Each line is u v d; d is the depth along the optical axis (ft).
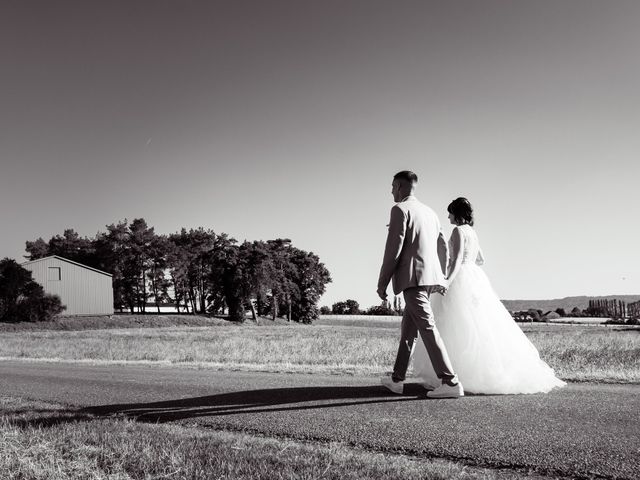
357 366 30.19
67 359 46.73
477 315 19.70
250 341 91.20
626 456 11.62
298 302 350.23
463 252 20.79
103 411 19.40
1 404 21.44
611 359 38.86
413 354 21.29
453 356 19.74
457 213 21.94
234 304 288.71
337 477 10.93
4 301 200.75
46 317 207.00
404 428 14.71
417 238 18.89
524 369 18.95
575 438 12.97
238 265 287.48
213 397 20.92
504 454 12.25
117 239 307.78
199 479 11.35
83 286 232.12
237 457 12.54
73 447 14.12
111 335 144.46
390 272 19.13
